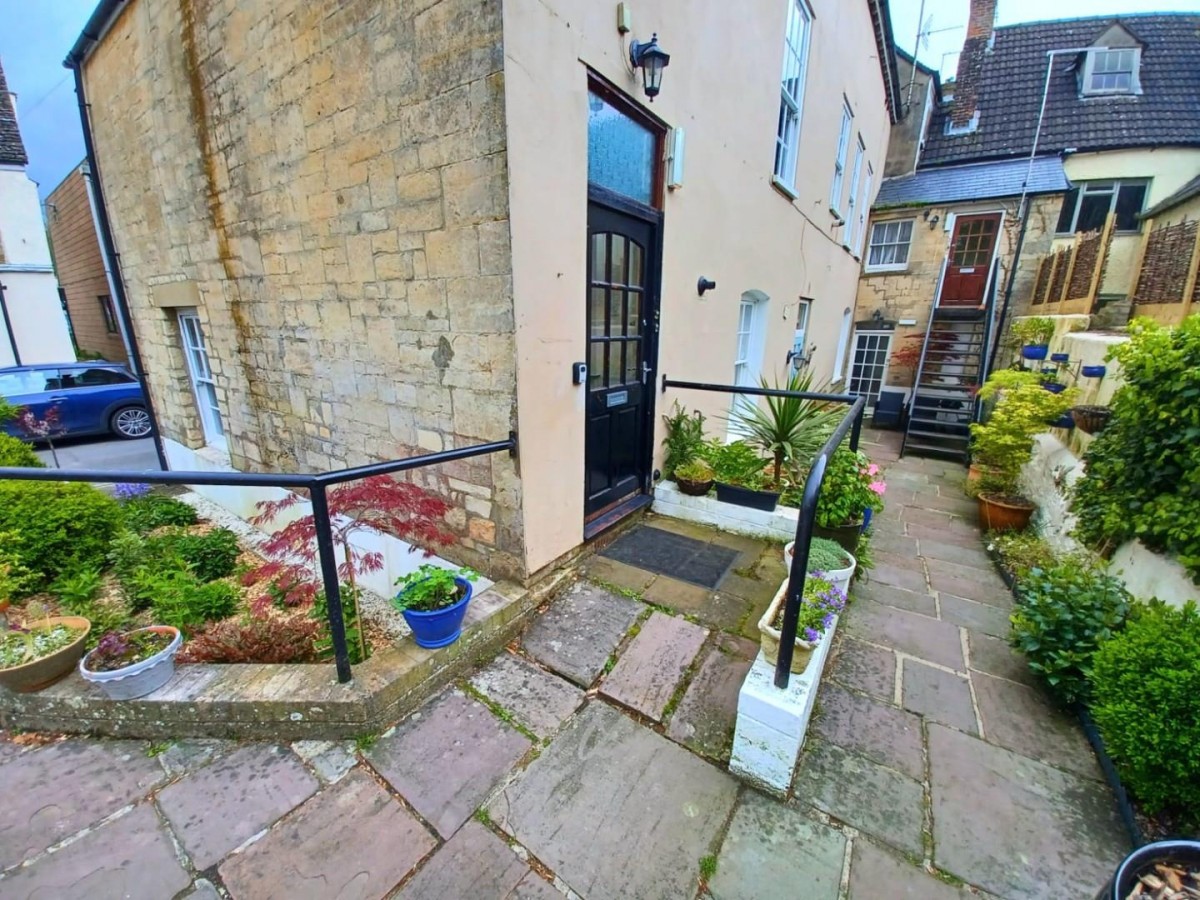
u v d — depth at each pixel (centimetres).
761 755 157
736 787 162
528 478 243
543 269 230
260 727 180
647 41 269
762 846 144
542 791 160
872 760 172
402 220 250
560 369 252
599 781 163
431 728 184
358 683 182
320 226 296
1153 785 144
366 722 178
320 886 133
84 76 494
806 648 168
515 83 199
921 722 189
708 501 343
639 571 285
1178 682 142
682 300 354
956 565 345
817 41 512
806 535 143
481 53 197
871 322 1036
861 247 951
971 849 144
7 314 906
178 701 179
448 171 223
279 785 163
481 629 217
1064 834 148
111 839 146
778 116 456
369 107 247
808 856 141
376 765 169
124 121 452
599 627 238
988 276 951
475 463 257
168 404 580
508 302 219
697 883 135
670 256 329
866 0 663
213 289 412
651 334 329
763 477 357
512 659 220
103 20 413
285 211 316
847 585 244
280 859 140
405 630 289
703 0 312
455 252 232
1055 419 415
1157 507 229
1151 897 104
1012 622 220
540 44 207
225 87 328
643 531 335
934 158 1057
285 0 270
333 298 305
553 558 271
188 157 384
